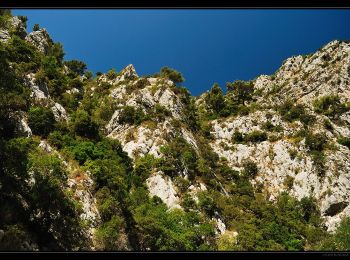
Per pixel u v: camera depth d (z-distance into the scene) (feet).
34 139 136.87
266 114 310.04
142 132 223.71
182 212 167.22
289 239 191.62
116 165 165.37
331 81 329.31
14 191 95.61
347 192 232.73
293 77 375.04
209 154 254.27
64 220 103.96
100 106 258.57
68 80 258.37
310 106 317.01
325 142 266.57
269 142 282.15
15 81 122.42
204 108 348.38
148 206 163.43
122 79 291.38
